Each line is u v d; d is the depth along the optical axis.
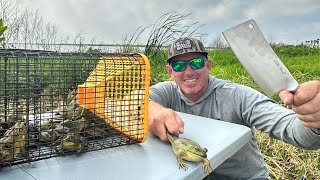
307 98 0.52
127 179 0.54
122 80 0.68
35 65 0.60
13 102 0.60
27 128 0.59
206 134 0.73
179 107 1.06
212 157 0.62
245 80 2.38
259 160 1.05
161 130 0.69
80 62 0.65
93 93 0.67
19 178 0.53
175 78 0.98
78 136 0.63
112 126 0.69
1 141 0.55
